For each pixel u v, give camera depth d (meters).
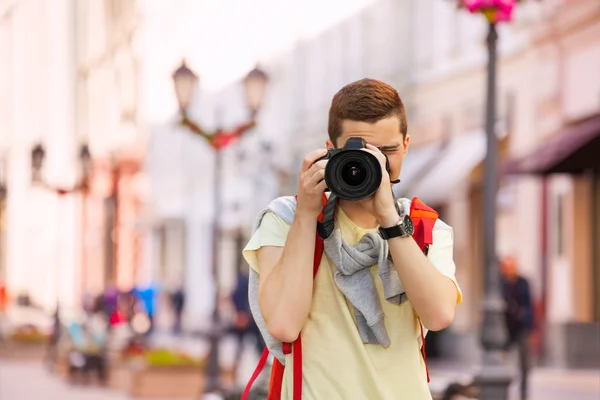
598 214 24.50
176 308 42.00
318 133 41.41
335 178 3.79
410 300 3.92
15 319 50.78
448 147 31.38
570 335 23.22
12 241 68.75
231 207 44.97
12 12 71.12
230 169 45.22
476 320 28.84
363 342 3.96
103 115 61.91
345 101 3.96
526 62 27.31
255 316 4.18
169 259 52.53
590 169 23.44
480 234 29.14
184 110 17.88
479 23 29.91
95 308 42.31
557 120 25.92
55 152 65.50
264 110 45.53
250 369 22.34
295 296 3.90
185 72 17.75
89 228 61.19
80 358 22.88
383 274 3.94
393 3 35.62
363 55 38.09
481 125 29.89
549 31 25.86
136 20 56.72
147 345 23.50
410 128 33.84
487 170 12.38
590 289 24.47
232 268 45.75
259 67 17.83
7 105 70.75
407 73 34.34
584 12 24.36
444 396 11.40
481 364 12.28
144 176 56.56
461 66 30.88
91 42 64.19
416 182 31.31
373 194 3.87
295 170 42.09
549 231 25.78
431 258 4.07
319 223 3.96
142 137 56.34
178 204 52.09
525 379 16.84
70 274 61.91
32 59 69.06
